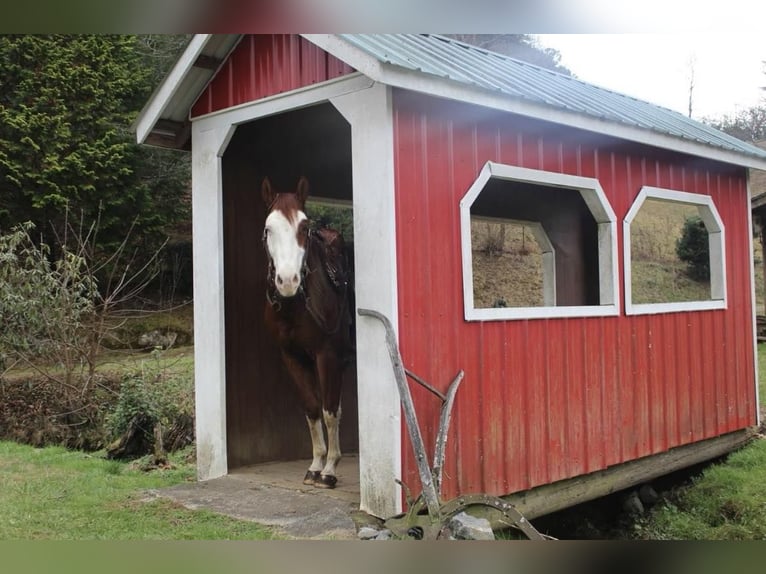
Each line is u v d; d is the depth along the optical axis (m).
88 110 15.04
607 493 6.39
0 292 9.86
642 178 6.96
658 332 7.04
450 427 4.79
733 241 8.38
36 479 5.81
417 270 4.62
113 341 14.25
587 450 6.00
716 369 7.89
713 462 8.18
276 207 4.58
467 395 4.92
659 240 24.17
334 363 5.19
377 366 4.51
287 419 6.33
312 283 5.01
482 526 4.09
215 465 5.64
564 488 5.87
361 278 4.61
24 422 9.96
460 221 4.95
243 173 6.11
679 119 8.81
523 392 5.40
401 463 4.41
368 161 4.57
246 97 5.46
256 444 6.06
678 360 7.29
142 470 6.97
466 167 5.03
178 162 16.55
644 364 6.80
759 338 15.32
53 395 10.47
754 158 8.18
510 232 21.95
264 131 6.29
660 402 6.97
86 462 6.99
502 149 5.35
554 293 8.60
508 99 4.89
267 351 6.20
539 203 8.67
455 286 4.90
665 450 7.01
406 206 4.57
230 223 5.97
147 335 14.72
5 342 10.14
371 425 4.54
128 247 15.59
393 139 4.52
